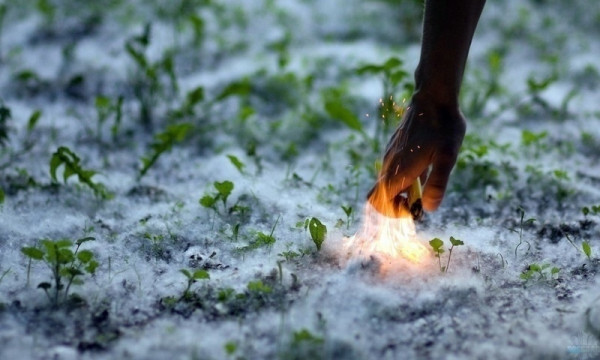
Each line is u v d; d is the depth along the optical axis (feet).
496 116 9.81
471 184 8.52
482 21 13.03
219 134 9.41
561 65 11.11
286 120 9.61
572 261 7.58
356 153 8.96
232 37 12.05
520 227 7.94
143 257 7.57
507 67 11.24
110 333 6.95
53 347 6.85
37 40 11.68
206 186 8.42
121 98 9.23
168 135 8.71
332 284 7.23
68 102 10.05
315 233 7.50
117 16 12.61
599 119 9.81
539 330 6.97
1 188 8.30
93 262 7.20
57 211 8.06
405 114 7.41
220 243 7.69
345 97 9.98
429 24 7.24
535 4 13.88
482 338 6.93
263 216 7.99
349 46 11.74
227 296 7.16
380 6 13.42
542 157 9.02
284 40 11.87
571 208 8.24
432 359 6.79
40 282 7.27
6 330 6.93
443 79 7.27
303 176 8.69
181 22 12.48
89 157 9.03
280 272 7.23
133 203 8.29
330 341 6.82
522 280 7.37
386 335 6.93
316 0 13.82
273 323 6.98
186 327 6.99
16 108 9.82
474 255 7.57
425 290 7.21
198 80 10.50
